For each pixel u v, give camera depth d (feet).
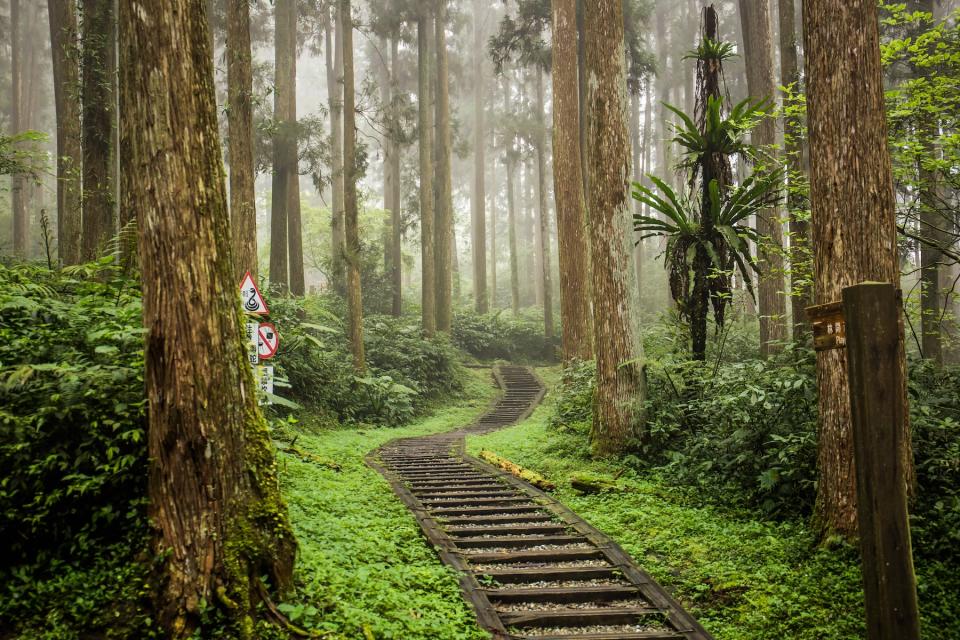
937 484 21.49
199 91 14.58
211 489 13.93
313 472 29.30
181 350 13.92
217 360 14.32
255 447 15.14
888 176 20.40
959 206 26.99
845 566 19.42
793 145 33.65
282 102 80.28
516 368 96.73
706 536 23.43
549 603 18.61
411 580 18.40
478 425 64.54
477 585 18.94
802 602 18.25
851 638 16.51
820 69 20.75
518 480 32.81
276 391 46.09
